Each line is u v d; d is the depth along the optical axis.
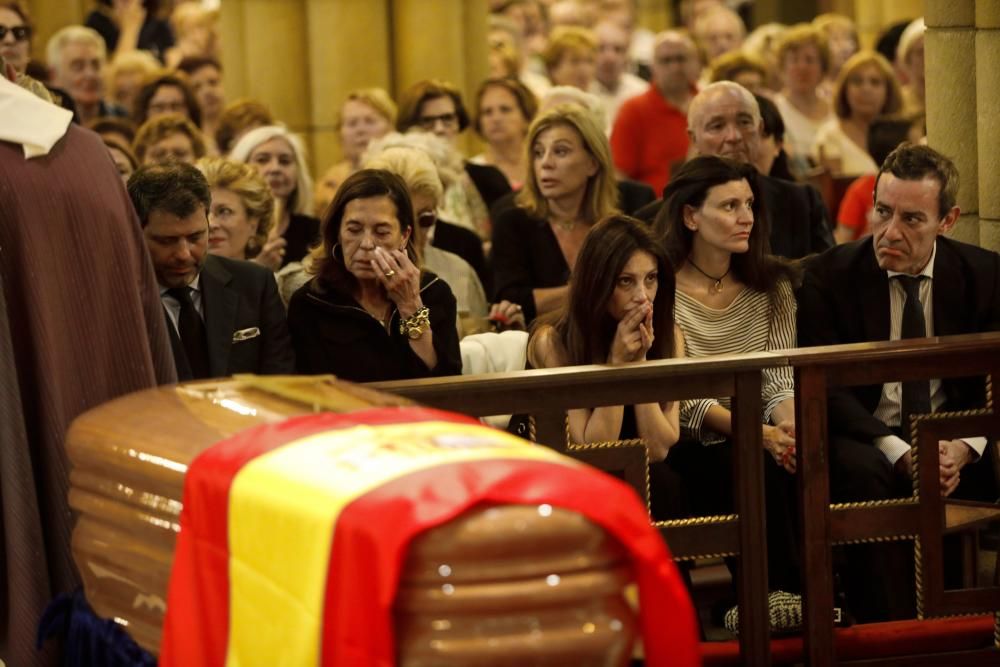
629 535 4.49
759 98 10.62
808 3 28.17
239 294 7.91
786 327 8.41
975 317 8.27
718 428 8.09
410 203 7.96
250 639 4.88
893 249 8.16
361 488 4.59
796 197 10.10
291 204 11.53
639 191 11.05
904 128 13.59
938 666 7.58
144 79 15.24
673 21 31.02
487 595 4.36
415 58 16.97
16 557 6.22
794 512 8.12
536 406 6.98
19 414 6.23
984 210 9.19
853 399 8.08
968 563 8.15
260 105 14.09
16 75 7.44
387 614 4.32
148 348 6.60
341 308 7.85
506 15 24.05
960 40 9.30
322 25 16.95
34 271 6.27
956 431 7.45
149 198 7.38
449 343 7.92
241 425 5.47
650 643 4.57
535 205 10.05
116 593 5.78
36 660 6.30
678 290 8.35
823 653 7.39
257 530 4.88
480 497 4.41
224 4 17.72
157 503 5.49
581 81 17.44
